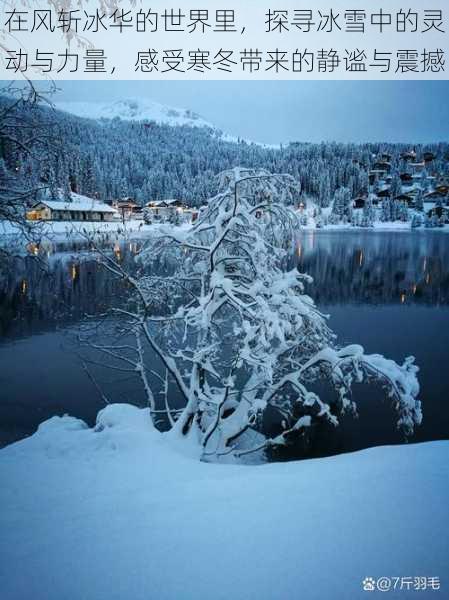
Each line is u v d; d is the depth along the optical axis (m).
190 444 6.87
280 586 2.50
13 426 10.81
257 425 11.29
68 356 15.34
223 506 3.48
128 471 4.55
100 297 22.48
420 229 106.62
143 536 3.12
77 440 5.73
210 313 7.96
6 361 14.93
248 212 8.41
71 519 3.46
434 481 3.65
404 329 20.00
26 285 25.67
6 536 3.26
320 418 11.59
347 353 8.29
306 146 178.25
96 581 2.67
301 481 3.86
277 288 7.95
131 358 14.90
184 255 9.23
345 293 28.47
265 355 7.88
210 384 12.77
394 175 135.12
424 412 11.90
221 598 2.44
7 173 7.83
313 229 105.75
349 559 2.69
